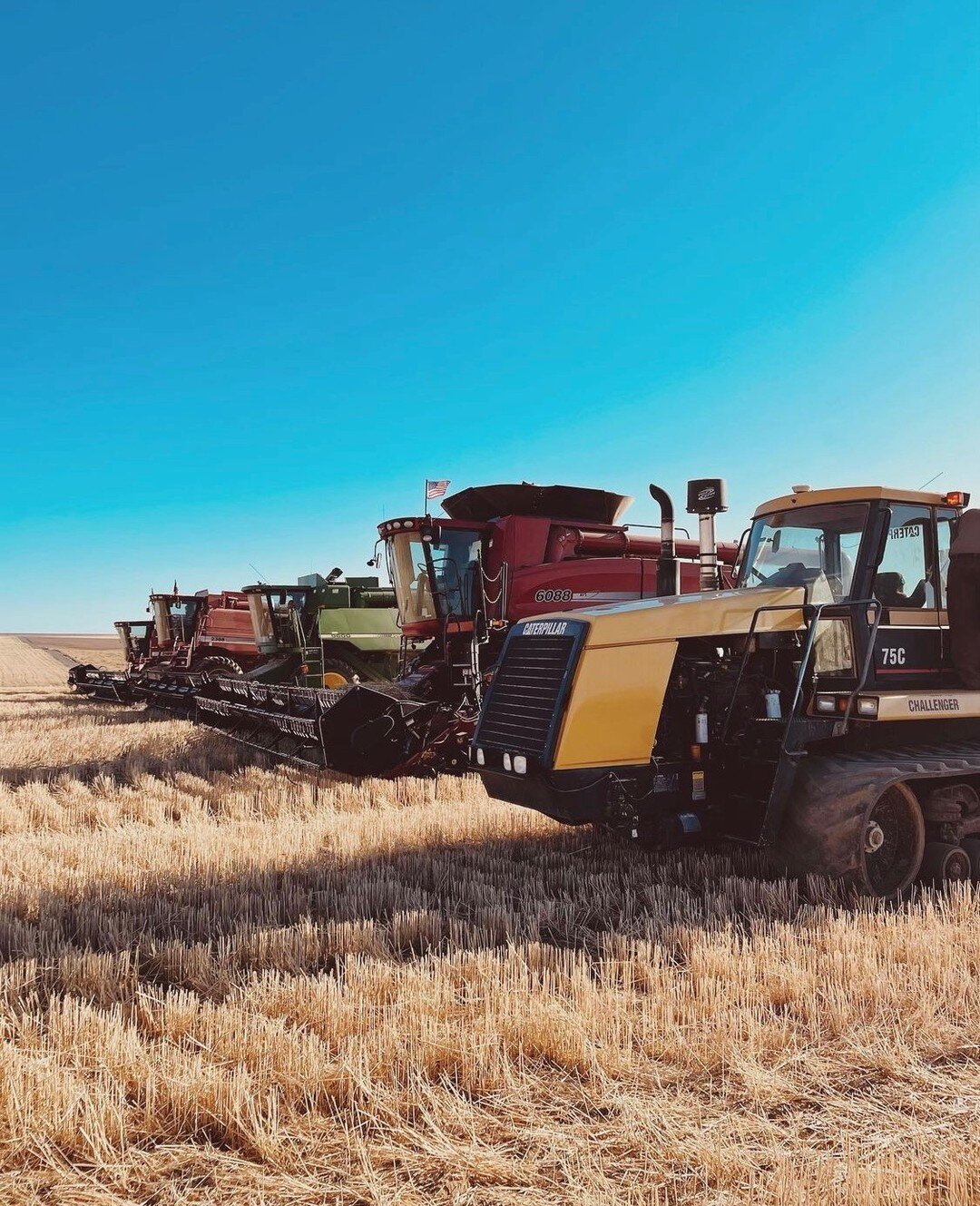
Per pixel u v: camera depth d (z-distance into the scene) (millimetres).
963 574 5715
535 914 4938
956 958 4035
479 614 10445
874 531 5648
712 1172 2557
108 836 7180
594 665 5230
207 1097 2963
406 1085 3102
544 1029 3383
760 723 5574
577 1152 2691
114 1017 3580
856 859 5027
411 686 9922
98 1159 2686
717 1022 3467
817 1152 2656
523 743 5383
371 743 8984
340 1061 3172
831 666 5699
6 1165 2686
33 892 5426
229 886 5688
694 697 5582
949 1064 3193
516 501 11164
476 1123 2832
